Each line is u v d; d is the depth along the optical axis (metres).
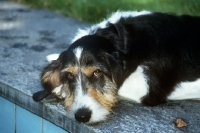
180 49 1.89
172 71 1.87
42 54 2.24
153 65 1.85
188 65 1.89
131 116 1.80
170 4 2.76
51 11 2.88
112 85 1.79
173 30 1.90
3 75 2.05
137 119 1.79
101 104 1.75
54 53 2.25
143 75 1.84
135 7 2.77
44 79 1.84
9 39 2.42
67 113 1.79
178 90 1.89
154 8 2.73
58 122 1.83
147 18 1.91
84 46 1.77
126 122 1.77
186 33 1.92
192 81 1.89
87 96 1.74
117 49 1.81
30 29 2.56
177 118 1.79
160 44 1.87
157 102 1.86
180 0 2.77
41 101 1.87
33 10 2.88
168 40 1.88
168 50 1.87
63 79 1.81
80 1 2.88
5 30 2.54
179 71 1.88
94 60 1.75
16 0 3.09
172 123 1.77
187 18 1.96
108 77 1.77
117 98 1.84
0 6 2.97
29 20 2.69
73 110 1.74
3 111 2.04
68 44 2.36
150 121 1.78
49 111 1.85
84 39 1.80
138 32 1.87
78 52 1.76
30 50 2.29
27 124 1.96
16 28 2.57
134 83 1.84
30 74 2.06
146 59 1.84
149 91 1.85
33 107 1.91
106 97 1.77
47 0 2.98
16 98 1.96
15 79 2.02
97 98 1.75
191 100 1.91
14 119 2.00
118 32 1.83
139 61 1.84
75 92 1.76
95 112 1.73
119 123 1.76
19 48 2.31
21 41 2.40
